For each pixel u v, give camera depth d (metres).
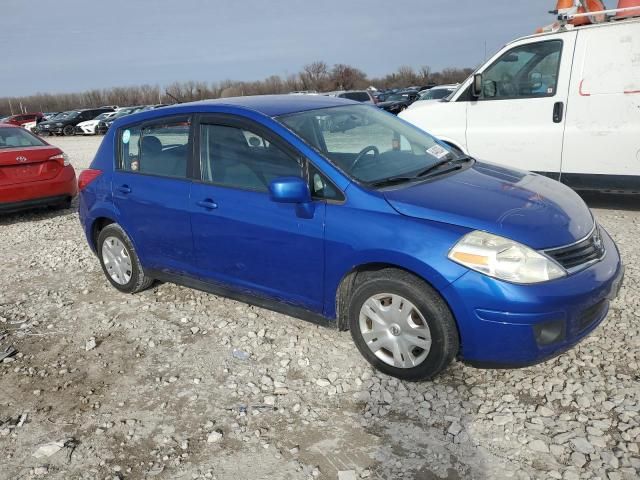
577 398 3.03
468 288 2.91
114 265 5.02
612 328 3.72
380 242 3.15
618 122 6.00
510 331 2.89
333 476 2.62
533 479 2.50
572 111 6.23
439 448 2.76
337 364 3.58
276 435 2.95
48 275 5.81
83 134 33.88
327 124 3.92
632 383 3.12
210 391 3.41
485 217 3.06
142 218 4.52
